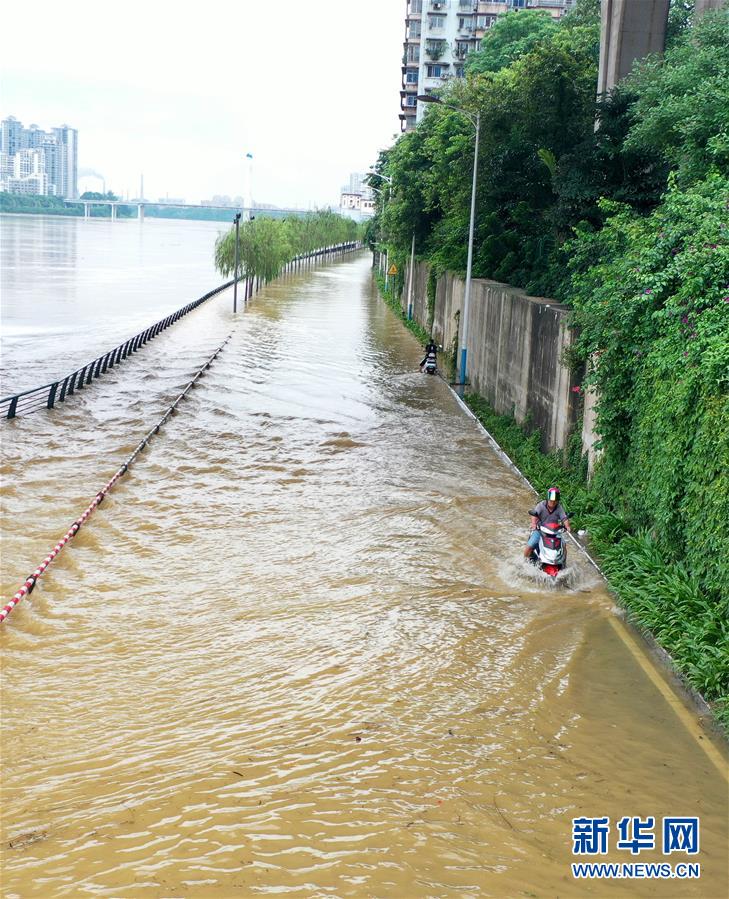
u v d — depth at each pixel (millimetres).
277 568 14500
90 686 10453
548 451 21969
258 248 72000
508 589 13719
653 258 14203
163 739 9227
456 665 11031
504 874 7176
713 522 11664
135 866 7168
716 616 11180
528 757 8945
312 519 17172
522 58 34094
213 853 7336
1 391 31672
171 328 50531
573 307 20078
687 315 13211
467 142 35969
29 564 14508
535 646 11648
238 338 46562
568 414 20297
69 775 8555
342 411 28375
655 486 13727
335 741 9164
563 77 31922
